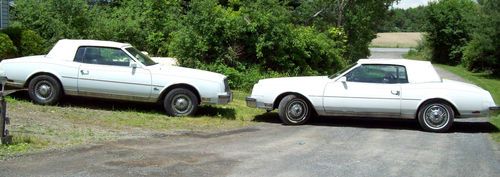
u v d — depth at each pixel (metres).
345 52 25.45
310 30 20.83
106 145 8.41
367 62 11.74
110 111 11.77
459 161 8.16
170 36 19.98
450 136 10.74
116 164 7.23
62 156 7.53
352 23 26.47
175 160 7.61
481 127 12.00
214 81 11.94
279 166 7.49
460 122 12.72
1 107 7.74
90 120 10.55
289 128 11.27
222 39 17.75
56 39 18.33
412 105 11.31
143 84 11.75
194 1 17.73
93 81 11.70
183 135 9.79
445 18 48.34
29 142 8.15
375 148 9.15
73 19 19.00
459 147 9.43
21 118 9.97
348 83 11.62
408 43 84.31
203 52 17.52
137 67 11.78
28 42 16.39
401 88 11.40
